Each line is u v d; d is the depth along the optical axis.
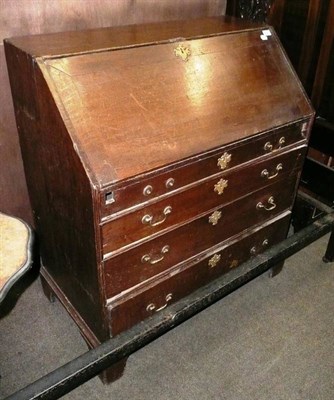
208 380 1.46
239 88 1.33
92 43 1.18
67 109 1.02
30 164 1.36
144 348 1.56
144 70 1.16
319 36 1.85
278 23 1.90
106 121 1.06
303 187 2.05
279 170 1.51
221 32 1.36
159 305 1.42
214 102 1.26
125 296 1.28
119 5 1.53
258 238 1.65
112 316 1.27
